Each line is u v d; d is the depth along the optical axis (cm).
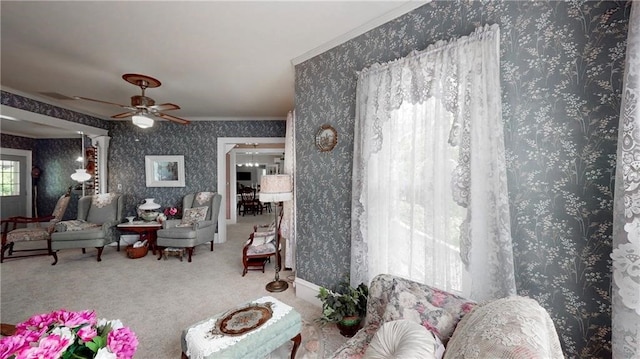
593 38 122
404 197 184
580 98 125
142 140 504
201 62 269
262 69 288
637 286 99
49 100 380
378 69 194
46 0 171
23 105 352
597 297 123
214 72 294
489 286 144
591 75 123
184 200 483
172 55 252
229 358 137
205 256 422
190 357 144
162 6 180
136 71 287
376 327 137
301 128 268
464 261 150
